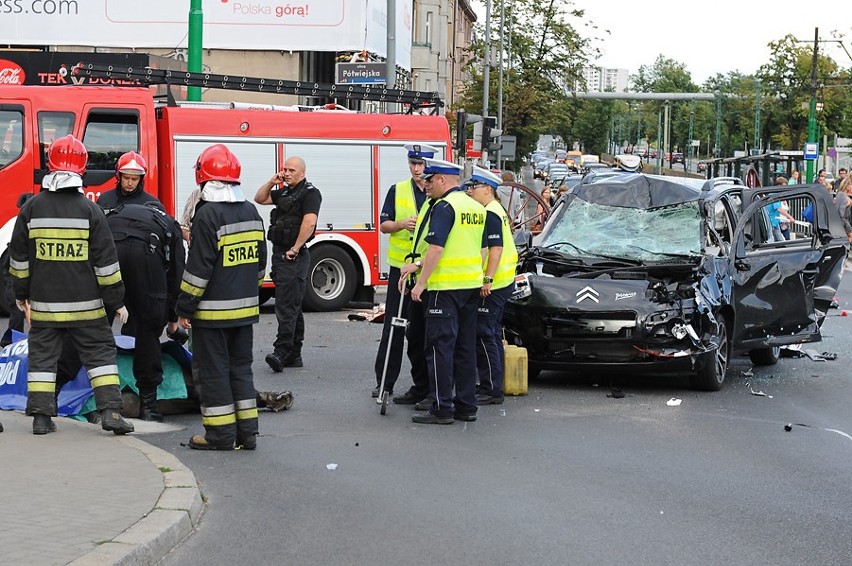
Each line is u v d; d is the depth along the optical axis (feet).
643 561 19.77
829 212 43.75
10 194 53.47
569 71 182.91
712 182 42.63
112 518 20.24
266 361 39.93
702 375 37.27
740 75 257.14
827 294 43.86
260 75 96.78
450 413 31.37
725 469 26.89
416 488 24.40
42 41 94.53
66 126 54.24
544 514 22.61
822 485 25.53
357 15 95.50
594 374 40.81
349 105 110.93
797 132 221.05
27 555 17.98
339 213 58.80
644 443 29.50
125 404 30.86
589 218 41.24
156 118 56.49
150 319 30.22
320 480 24.91
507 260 34.37
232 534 20.88
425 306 31.30
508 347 36.50
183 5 94.73
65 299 26.94
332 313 57.98
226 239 26.94
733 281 39.09
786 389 38.52
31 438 26.73
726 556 20.21
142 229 30.04
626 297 36.37
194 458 26.73
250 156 57.11
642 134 432.25
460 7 246.88
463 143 83.41
